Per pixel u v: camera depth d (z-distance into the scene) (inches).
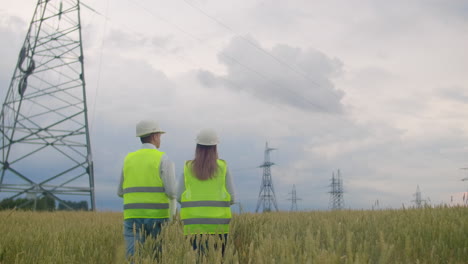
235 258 135.2
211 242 150.6
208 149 198.1
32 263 185.8
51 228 348.5
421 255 161.0
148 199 204.1
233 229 236.8
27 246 218.1
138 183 205.6
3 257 192.1
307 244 126.5
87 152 1145.4
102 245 243.4
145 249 179.3
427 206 324.5
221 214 194.2
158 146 216.7
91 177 1124.5
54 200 1049.5
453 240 179.5
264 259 124.3
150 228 203.5
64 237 251.1
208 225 191.3
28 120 1112.2
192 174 196.5
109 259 209.6
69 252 210.2
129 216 204.4
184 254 149.8
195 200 194.1
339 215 346.3
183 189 198.2
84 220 480.1
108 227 342.0
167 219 207.2
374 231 209.0
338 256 114.1
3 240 220.7
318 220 266.8
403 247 170.4
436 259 153.1
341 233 197.8
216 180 196.9
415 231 204.1
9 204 992.2
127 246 203.6
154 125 212.5
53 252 194.9
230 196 199.5
